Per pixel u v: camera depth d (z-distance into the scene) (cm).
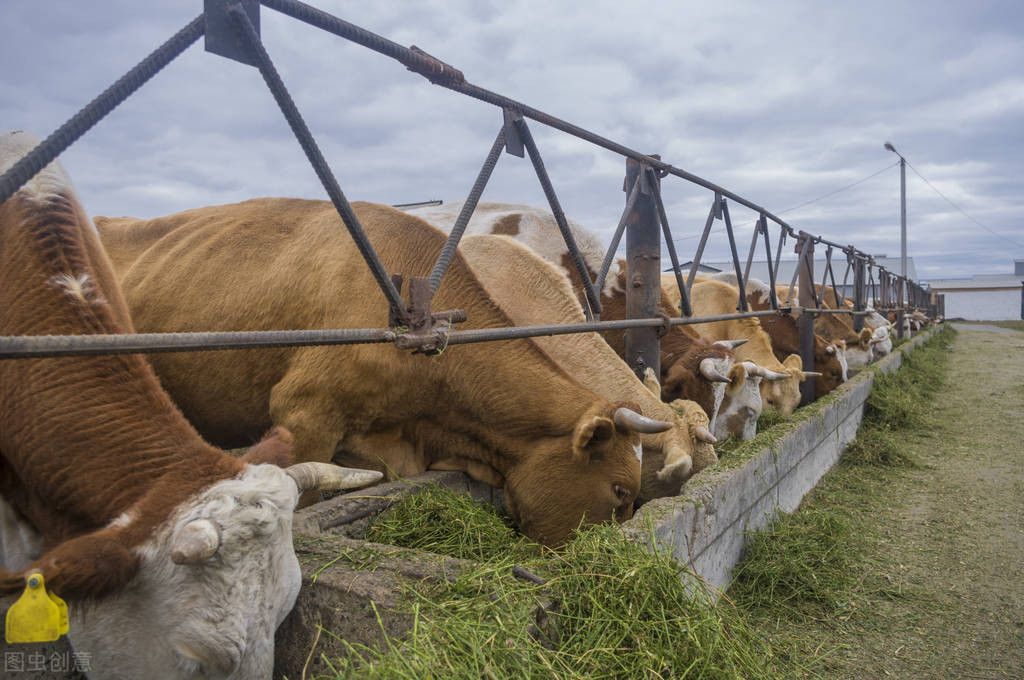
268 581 221
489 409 414
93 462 241
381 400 412
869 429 895
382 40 250
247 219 512
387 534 358
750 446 494
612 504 396
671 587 268
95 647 225
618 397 444
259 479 231
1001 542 500
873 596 407
